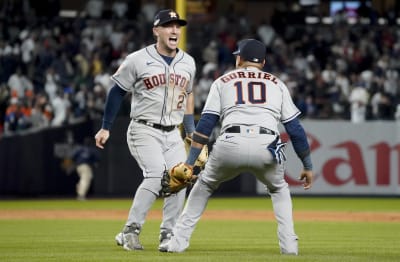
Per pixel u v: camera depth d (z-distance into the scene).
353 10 115.31
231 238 39.81
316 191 83.56
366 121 84.62
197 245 35.47
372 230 45.88
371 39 102.50
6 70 92.38
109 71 94.25
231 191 84.81
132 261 26.84
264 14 118.25
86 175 78.75
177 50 32.16
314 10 112.25
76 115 85.44
